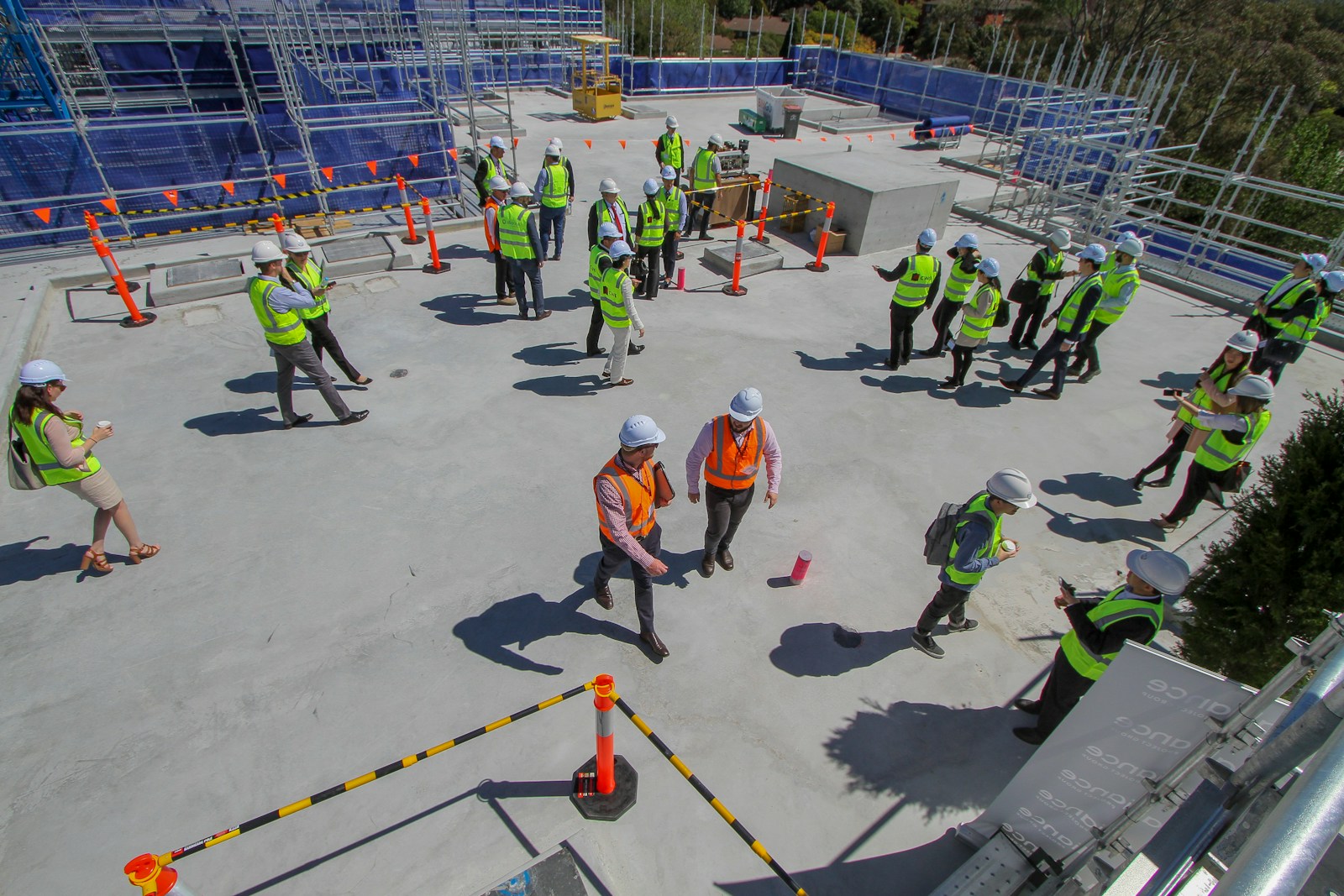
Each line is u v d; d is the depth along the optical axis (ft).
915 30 171.53
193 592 17.70
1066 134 47.09
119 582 17.90
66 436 15.61
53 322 29.68
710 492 17.35
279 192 41.29
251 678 15.64
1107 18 115.55
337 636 16.71
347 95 55.83
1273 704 8.16
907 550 20.39
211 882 12.09
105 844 12.55
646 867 12.62
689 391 27.14
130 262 34.60
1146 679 8.72
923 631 16.72
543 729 14.85
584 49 69.46
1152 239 48.37
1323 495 12.42
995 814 12.17
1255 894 3.67
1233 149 86.63
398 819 13.14
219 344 28.78
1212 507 23.15
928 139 69.97
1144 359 32.30
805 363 29.81
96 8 52.54
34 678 15.44
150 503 20.49
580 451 23.50
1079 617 13.02
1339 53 114.93
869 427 25.85
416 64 62.85
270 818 10.65
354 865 12.40
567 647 16.70
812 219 43.45
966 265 27.02
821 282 37.91
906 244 43.19
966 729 15.39
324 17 62.03
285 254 22.50
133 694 15.17
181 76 55.67
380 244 37.24
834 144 69.10
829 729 15.20
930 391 28.37
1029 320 33.42
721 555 19.13
